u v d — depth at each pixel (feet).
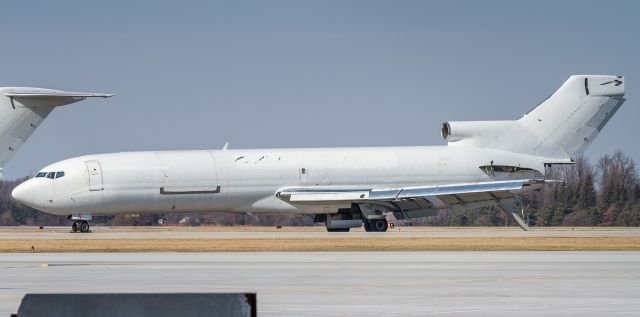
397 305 195.42
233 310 108.58
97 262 328.29
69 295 109.60
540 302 200.34
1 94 343.05
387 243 456.45
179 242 473.26
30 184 612.29
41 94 343.46
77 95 347.56
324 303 199.11
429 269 289.74
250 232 627.87
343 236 544.21
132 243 462.19
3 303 200.75
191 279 258.57
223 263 320.91
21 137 347.97
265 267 301.63
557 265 305.12
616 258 340.59
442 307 191.93
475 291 222.69
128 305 109.09
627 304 196.85
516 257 347.56
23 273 280.10
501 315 179.73
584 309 188.65
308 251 400.67
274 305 195.72
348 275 269.03
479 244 444.55
